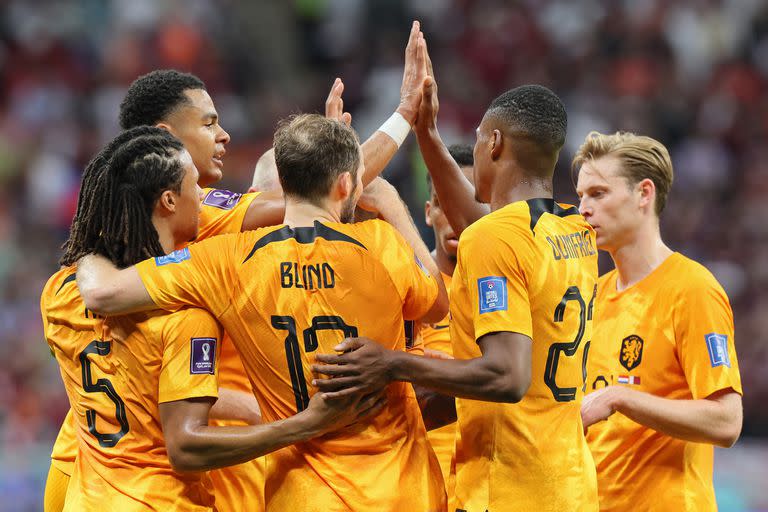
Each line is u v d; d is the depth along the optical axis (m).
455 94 55.81
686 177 53.94
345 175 14.00
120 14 61.31
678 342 16.19
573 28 60.78
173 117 16.66
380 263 13.88
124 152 14.20
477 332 13.56
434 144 16.91
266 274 13.66
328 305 13.67
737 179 54.31
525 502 13.82
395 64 56.84
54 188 52.53
